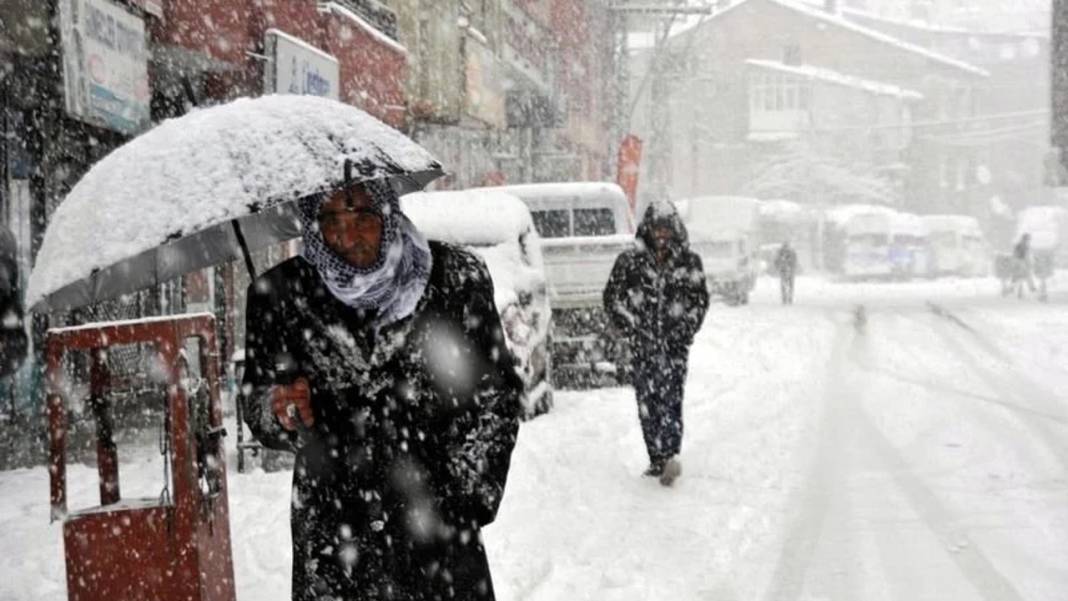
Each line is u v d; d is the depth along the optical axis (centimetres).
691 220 3894
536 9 3912
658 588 614
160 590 459
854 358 1800
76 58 1073
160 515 459
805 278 6444
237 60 1427
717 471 911
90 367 481
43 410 1223
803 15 8588
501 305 1115
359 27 1861
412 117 2481
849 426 1127
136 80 1225
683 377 875
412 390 356
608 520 755
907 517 762
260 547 689
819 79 8181
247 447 927
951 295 4069
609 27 5900
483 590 360
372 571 357
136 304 1330
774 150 8181
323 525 359
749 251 4316
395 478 355
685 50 5834
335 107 383
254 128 374
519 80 3647
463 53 2586
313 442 360
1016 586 615
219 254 438
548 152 4322
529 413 1173
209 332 493
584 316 1480
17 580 643
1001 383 1463
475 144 3338
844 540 708
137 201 371
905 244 5866
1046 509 777
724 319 2777
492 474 359
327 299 354
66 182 1267
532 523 742
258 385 359
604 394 1400
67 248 375
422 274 349
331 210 343
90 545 458
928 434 1077
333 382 355
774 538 714
